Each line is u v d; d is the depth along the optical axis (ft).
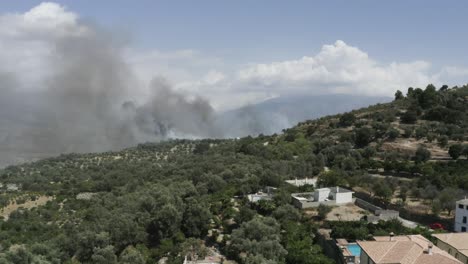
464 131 490.90
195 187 421.59
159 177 608.60
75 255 314.55
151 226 320.91
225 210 324.60
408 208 310.24
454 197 298.76
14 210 562.25
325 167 476.13
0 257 276.62
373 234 248.73
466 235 227.81
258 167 462.19
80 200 585.22
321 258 226.17
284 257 244.01
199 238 299.99
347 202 331.98
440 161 413.80
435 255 179.01
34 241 375.25
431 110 555.69
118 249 311.06
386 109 619.67
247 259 234.17
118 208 410.11
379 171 420.77
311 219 296.10
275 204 319.27
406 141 490.49
